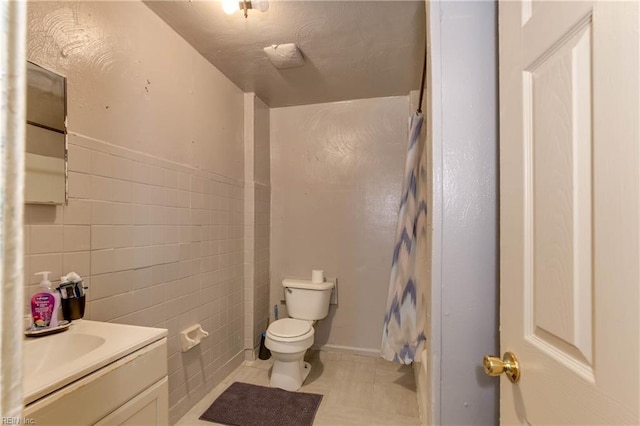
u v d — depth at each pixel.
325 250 2.80
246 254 2.57
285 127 2.91
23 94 0.25
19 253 0.24
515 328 0.60
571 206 0.45
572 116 0.45
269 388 2.11
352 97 2.71
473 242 0.73
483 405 0.73
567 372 0.46
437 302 0.74
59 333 1.03
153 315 1.60
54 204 1.14
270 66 2.18
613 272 0.38
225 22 1.70
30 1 1.07
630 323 0.36
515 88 0.61
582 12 0.44
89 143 1.28
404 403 1.96
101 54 1.34
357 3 1.54
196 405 1.90
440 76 0.75
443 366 0.74
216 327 2.16
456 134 0.74
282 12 1.61
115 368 0.85
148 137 1.59
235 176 2.45
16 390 0.24
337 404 1.95
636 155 0.35
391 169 2.68
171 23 1.71
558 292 0.48
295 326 2.25
